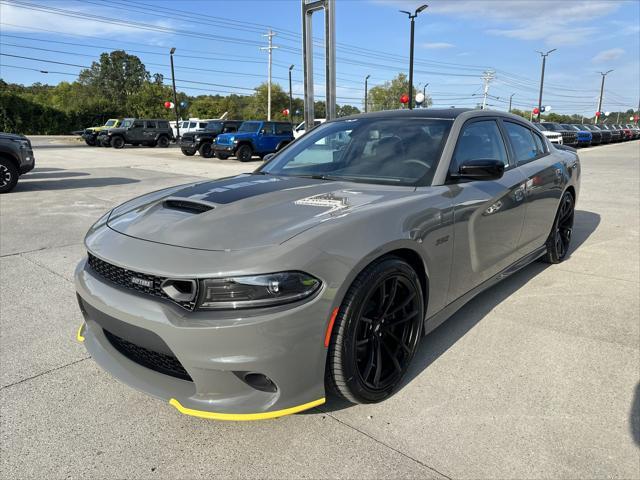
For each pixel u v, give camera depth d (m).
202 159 20.66
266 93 74.19
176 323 1.77
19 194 9.15
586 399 2.29
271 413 1.86
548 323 3.14
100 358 2.22
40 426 2.13
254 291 1.76
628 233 5.71
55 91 90.75
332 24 8.83
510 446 1.96
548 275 4.13
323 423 2.13
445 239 2.51
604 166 14.56
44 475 1.84
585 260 4.59
